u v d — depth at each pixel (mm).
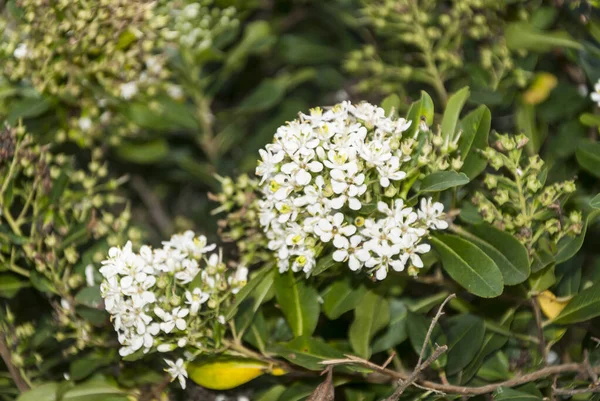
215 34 969
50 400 819
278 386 835
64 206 861
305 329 816
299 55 1040
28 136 859
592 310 801
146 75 920
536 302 816
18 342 855
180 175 1034
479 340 812
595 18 872
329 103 1060
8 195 845
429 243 804
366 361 781
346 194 765
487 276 785
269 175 779
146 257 794
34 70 884
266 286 817
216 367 813
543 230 799
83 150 952
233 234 831
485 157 805
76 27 864
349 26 1049
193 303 784
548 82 905
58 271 839
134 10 874
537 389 801
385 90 932
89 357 847
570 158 880
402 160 776
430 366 818
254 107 990
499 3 913
